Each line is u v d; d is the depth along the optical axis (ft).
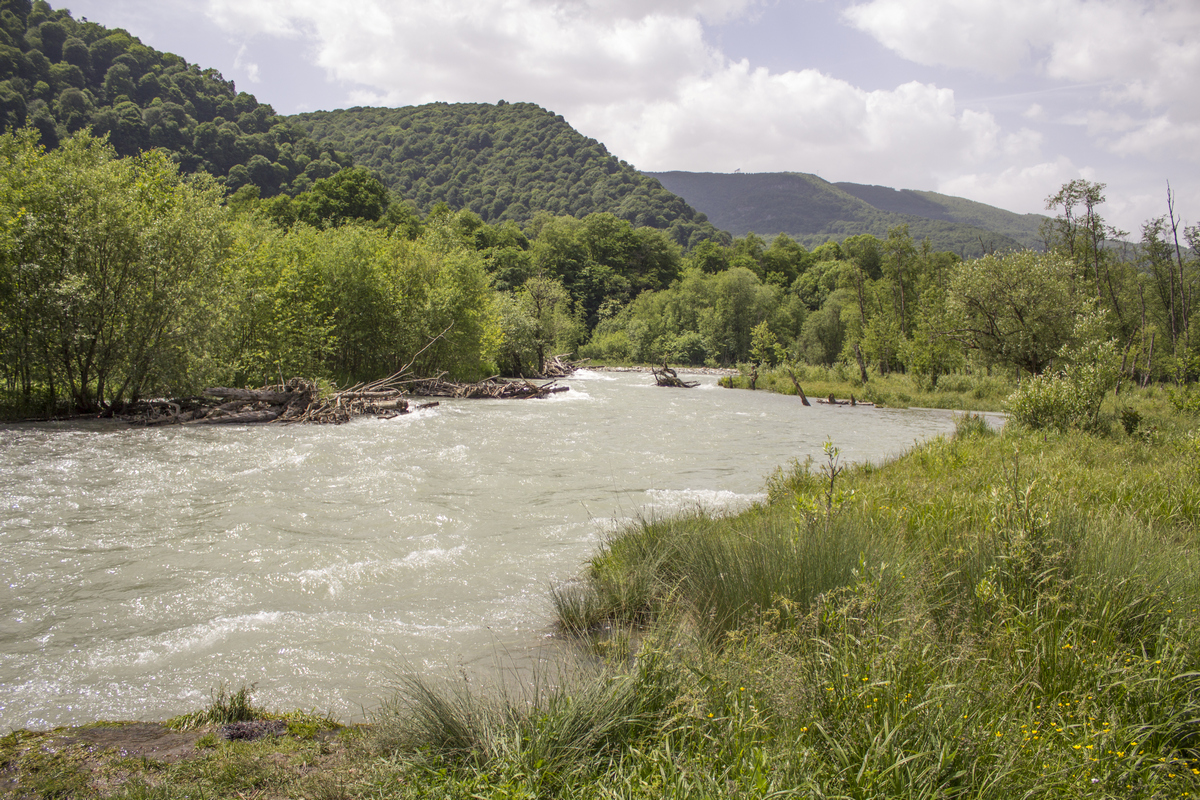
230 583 21.80
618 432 63.98
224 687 14.74
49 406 58.95
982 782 8.71
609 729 10.89
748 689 10.90
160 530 27.68
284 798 9.73
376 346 103.09
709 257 371.35
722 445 57.47
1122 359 84.07
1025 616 13.42
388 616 19.24
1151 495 27.09
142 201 62.23
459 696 12.04
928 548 19.60
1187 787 8.90
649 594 19.34
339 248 97.86
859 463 47.50
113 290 58.85
